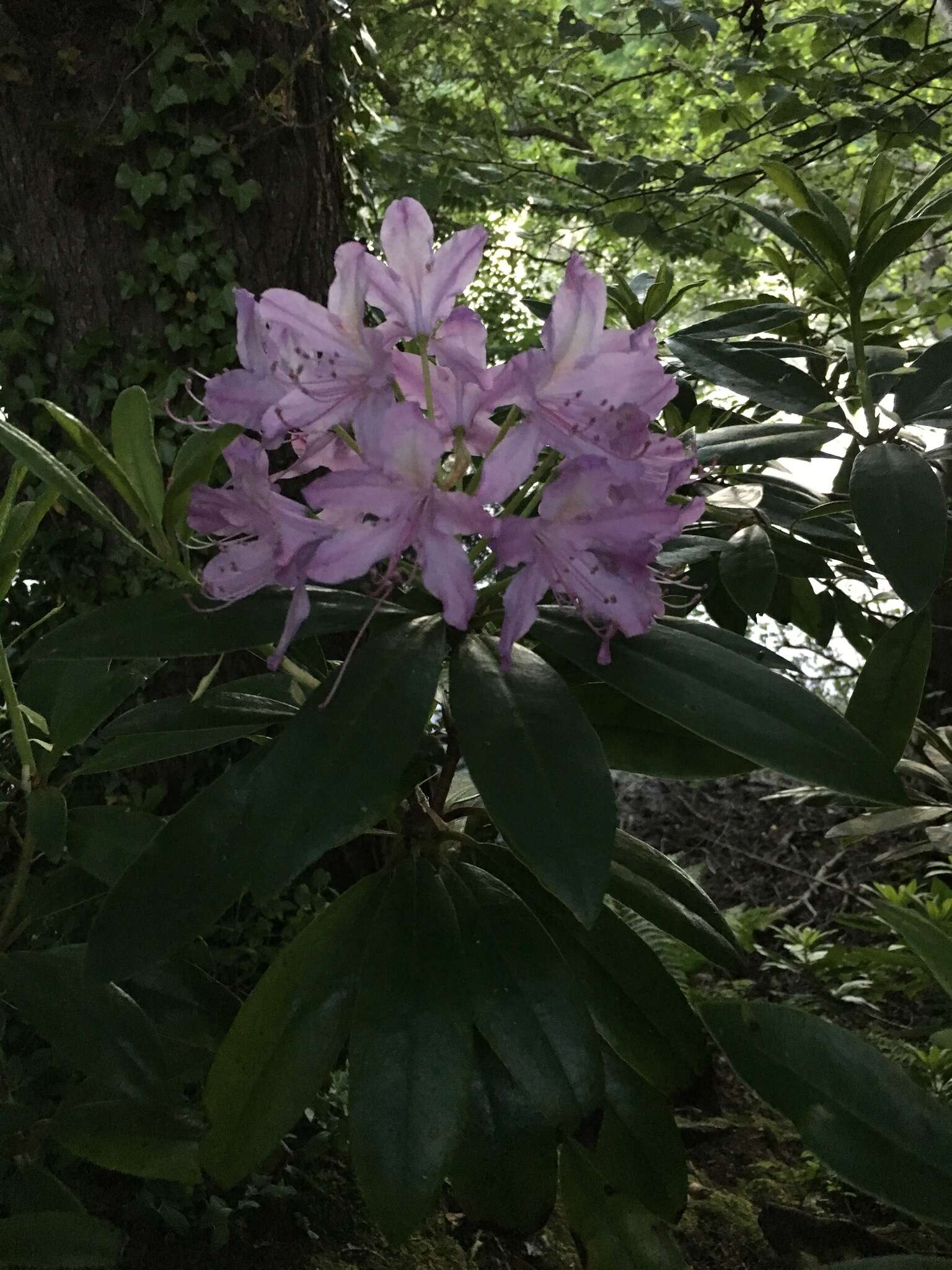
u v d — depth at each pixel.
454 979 0.35
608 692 0.37
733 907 0.96
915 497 0.37
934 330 1.17
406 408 0.27
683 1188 0.40
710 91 1.18
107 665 0.41
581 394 0.30
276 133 0.73
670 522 0.29
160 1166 0.42
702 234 1.16
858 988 0.78
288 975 0.38
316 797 0.28
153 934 0.31
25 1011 0.38
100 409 0.73
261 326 0.30
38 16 0.67
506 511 0.33
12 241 0.71
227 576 0.31
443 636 0.32
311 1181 0.58
